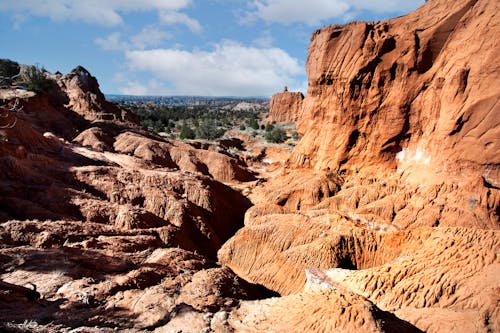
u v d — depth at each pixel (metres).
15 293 11.44
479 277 15.01
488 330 12.73
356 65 39.00
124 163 40.91
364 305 10.52
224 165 58.47
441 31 33.91
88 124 63.69
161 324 11.16
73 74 77.88
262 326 10.94
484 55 28.94
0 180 26.03
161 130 109.56
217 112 199.00
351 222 25.75
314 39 46.50
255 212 33.81
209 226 31.94
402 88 36.00
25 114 51.03
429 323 13.88
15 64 70.19
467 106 29.03
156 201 31.08
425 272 16.34
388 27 39.59
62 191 26.72
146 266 16.28
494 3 30.05
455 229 18.88
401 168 35.22
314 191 36.44
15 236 17.58
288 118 127.06
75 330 9.88
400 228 25.16
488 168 27.62
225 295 14.66
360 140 39.09
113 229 22.34
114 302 12.70
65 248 16.83
